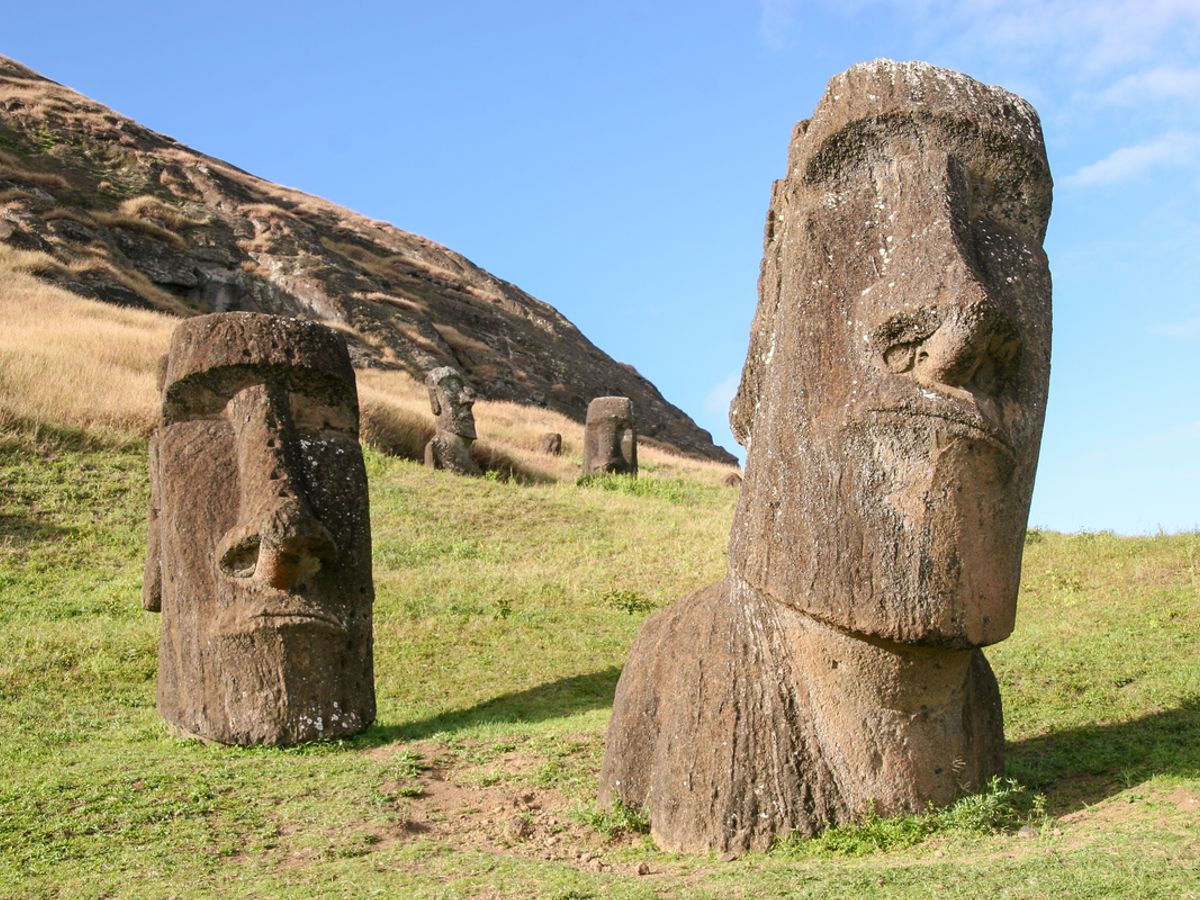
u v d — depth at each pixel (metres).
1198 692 8.69
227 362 10.09
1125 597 12.15
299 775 8.62
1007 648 10.47
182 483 10.02
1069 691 9.14
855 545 6.30
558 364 64.06
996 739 7.00
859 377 6.37
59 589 15.39
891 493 6.26
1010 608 6.46
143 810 7.66
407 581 16.14
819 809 6.41
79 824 7.38
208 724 9.62
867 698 6.45
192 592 9.86
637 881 5.94
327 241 63.12
